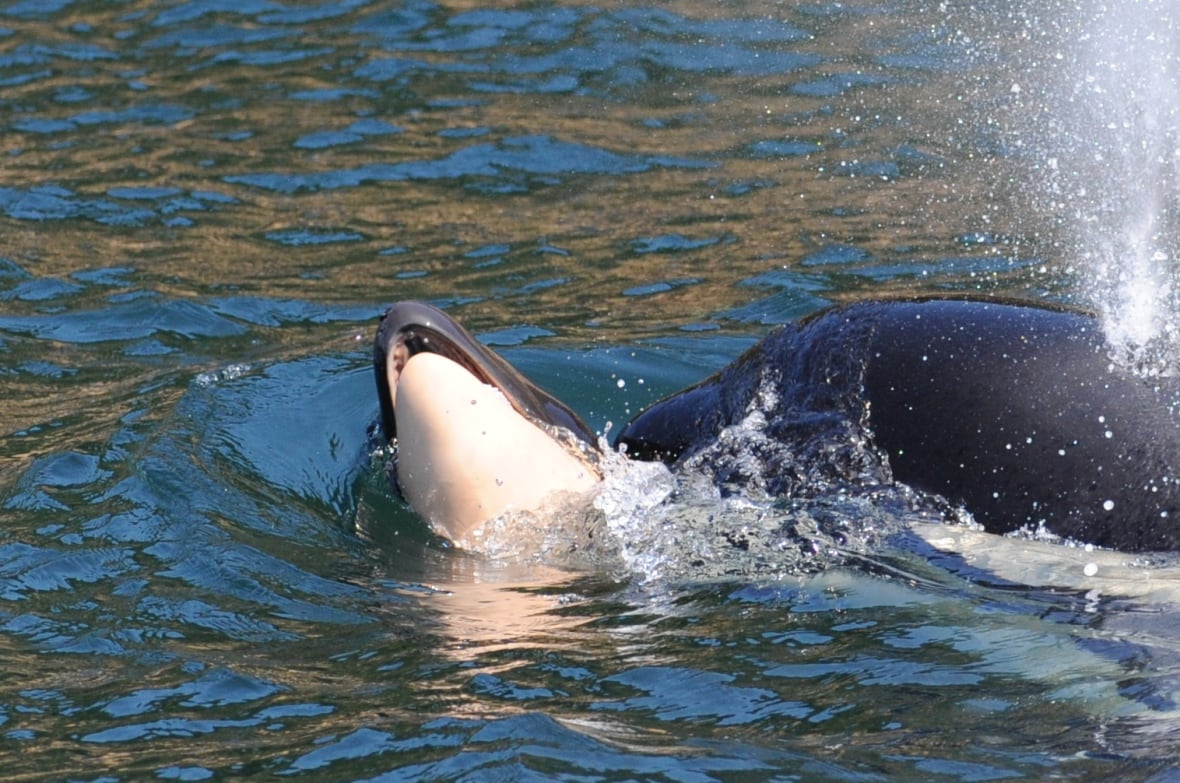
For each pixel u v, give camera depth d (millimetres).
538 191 40062
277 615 19812
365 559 21406
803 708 17047
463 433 21016
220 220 38062
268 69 47969
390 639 19031
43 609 20156
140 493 23438
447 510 21234
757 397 22188
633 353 30031
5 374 29281
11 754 16641
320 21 51719
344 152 42375
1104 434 19547
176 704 17609
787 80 46875
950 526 20016
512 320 32281
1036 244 34625
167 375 29156
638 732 16562
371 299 33625
